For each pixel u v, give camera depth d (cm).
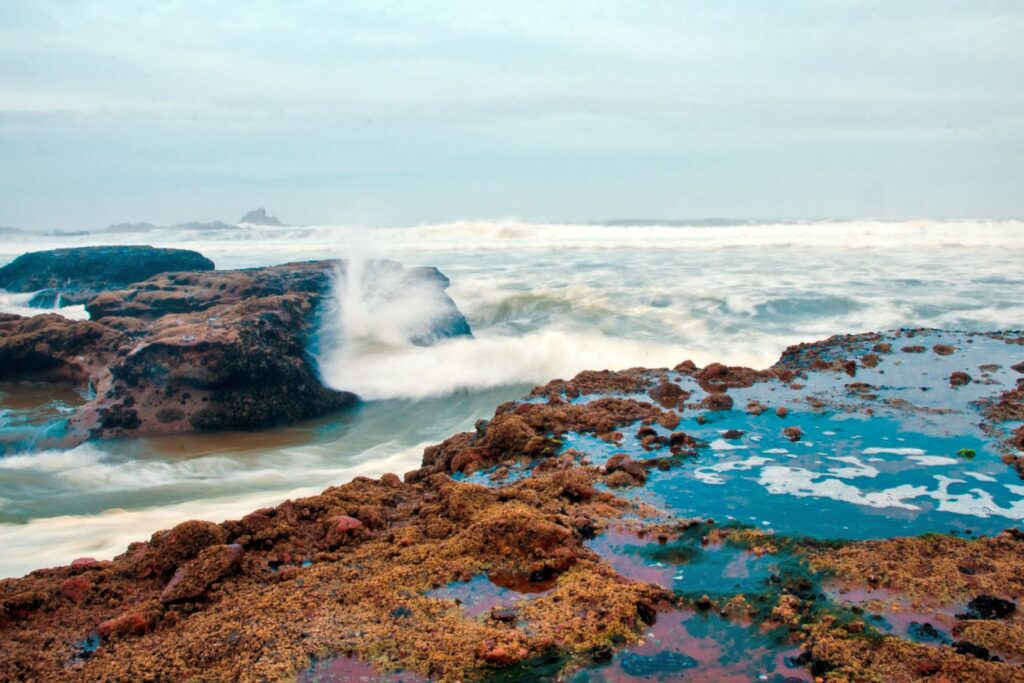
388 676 352
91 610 428
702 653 361
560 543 456
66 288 2152
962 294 1919
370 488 598
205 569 443
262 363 1117
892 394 779
